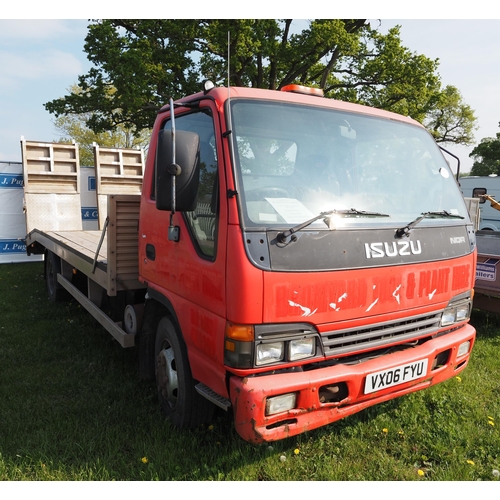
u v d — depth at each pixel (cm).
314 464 291
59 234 696
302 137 288
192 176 242
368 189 303
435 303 305
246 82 1814
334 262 253
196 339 274
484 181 1494
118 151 935
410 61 1802
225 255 242
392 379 276
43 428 331
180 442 302
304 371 252
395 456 307
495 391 400
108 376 419
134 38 1653
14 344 508
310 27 1614
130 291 411
